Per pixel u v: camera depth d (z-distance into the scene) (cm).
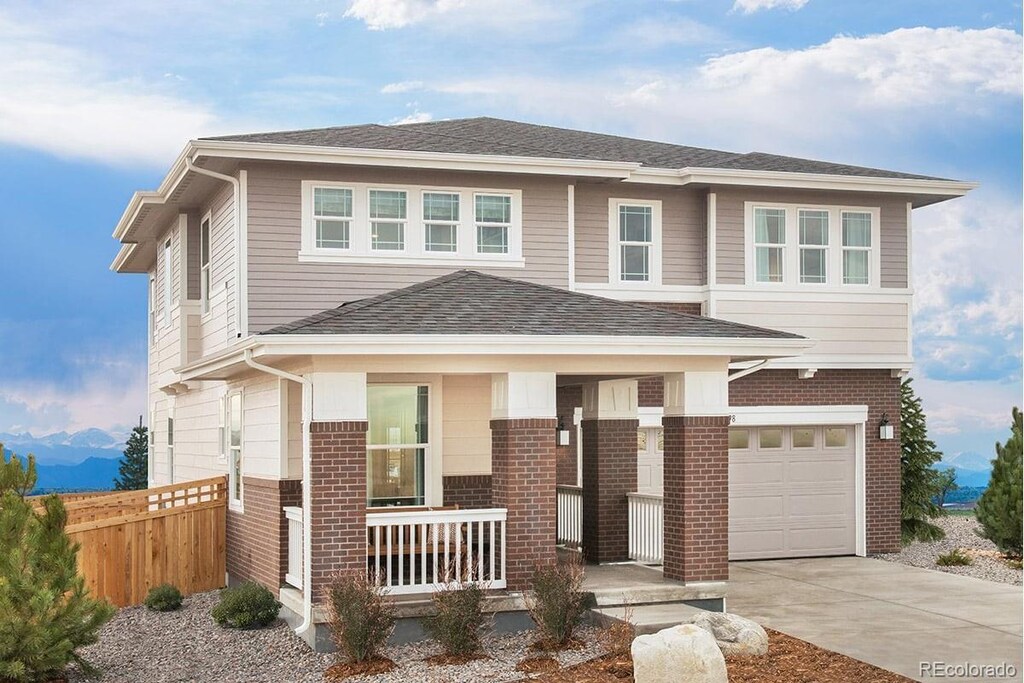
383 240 1991
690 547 1600
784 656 1376
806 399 2294
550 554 1551
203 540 2053
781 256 2270
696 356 1605
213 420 2242
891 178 2280
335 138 2020
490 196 2053
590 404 1900
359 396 1499
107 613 1366
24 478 1459
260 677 1364
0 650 1267
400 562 1508
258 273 1914
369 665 1362
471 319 1559
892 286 2325
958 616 1638
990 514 2278
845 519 2338
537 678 1293
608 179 2092
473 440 1936
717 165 2297
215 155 1864
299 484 1719
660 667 1187
